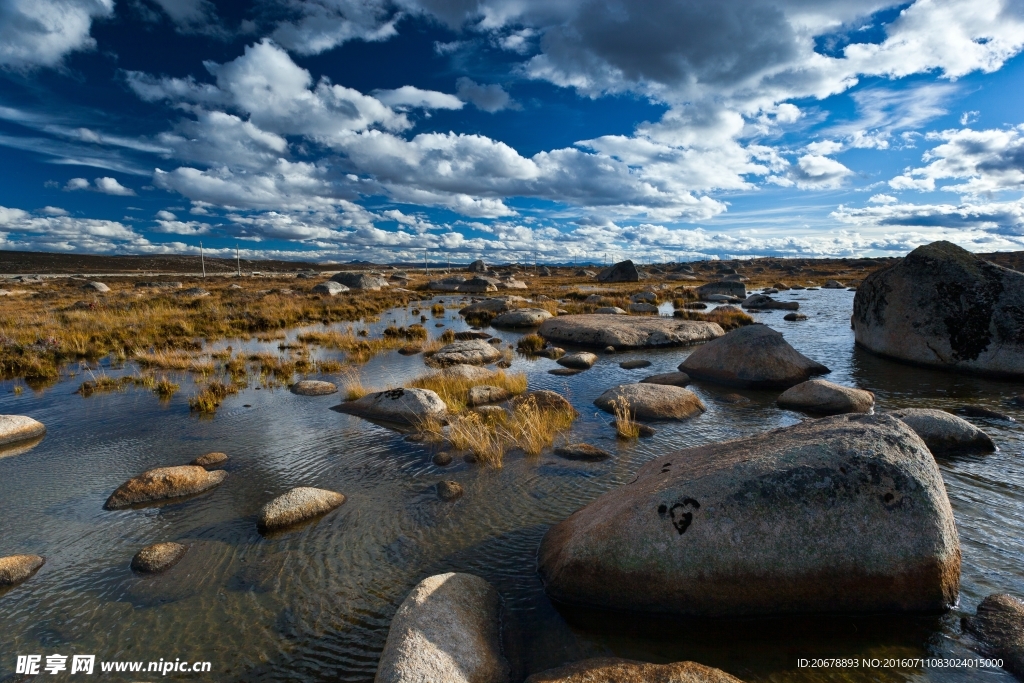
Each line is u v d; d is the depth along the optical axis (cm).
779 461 495
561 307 3484
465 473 794
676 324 2195
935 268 1581
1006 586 494
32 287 5591
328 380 1438
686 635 439
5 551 590
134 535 623
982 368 1430
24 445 935
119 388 1372
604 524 492
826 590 444
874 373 1482
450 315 3275
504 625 459
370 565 557
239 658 429
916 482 464
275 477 789
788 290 5312
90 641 450
